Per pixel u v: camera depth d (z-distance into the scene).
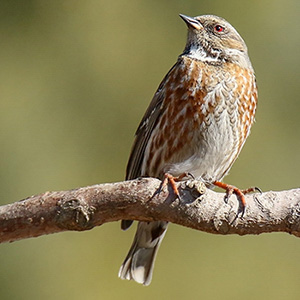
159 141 10.17
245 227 7.94
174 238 12.75
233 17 13.50
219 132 9.98
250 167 13.23
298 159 13.42
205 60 10.45
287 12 13.72
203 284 12.60
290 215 7.86
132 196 7.95
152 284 12.59
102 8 13.14
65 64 13.01
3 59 12.88
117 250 12.76
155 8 13.25
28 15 12.96
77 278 12.55
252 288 12.64
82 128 12.95
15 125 12.81
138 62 13.12
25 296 12.41
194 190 7.91
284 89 13.70
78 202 7.94
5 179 12.62
